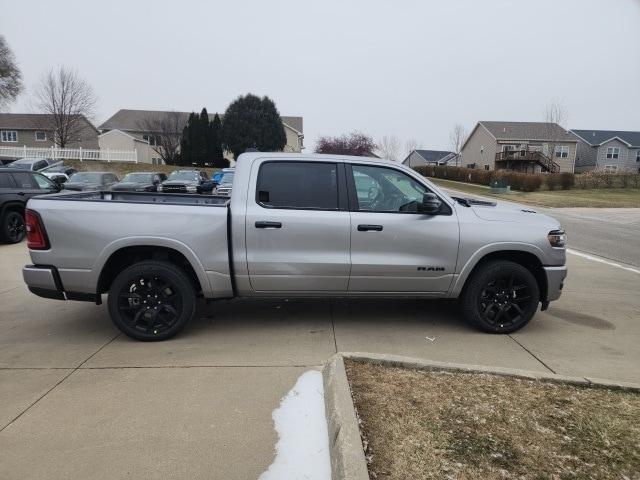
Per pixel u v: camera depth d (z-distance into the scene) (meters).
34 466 2.73
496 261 5.02
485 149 62.38
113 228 4.52
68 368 4.04
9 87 50.81
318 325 5.23
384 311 5.77
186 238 4.59
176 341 4.70
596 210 24.23
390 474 2.58
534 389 3.56
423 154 95.19
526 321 5.07
